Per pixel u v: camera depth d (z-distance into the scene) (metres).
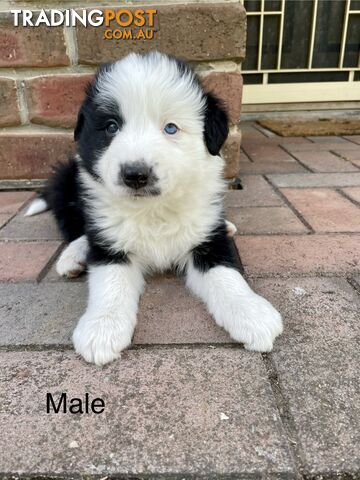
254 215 0.48
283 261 0.38
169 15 0.47
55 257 0.40
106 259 0.35
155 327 0.29
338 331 0.28
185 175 0.32
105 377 0.25
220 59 0.49
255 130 0.98
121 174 0.29
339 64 1.08
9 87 0.51
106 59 0.49
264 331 0.27
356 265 0.37
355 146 0.79
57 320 0.30
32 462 0.20
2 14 0.47
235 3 0.47
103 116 0.32
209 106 0.33
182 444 0.20
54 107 0.52
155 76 0.31
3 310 0.32
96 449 0.20
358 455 0.20
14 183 0.56
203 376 0.25
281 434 0.21
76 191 0.41
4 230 0.46
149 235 0.35
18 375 0.25
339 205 0.51
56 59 0.49
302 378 0.24
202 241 0.36
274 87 1.08
